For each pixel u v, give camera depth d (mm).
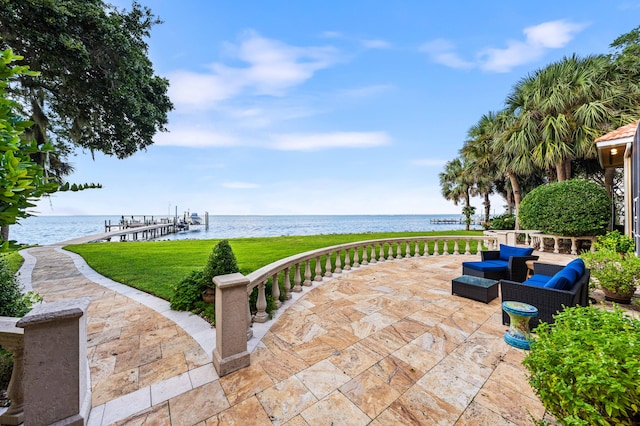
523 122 11133
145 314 4262
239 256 10219
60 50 5852
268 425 1946
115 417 2025
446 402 2168
